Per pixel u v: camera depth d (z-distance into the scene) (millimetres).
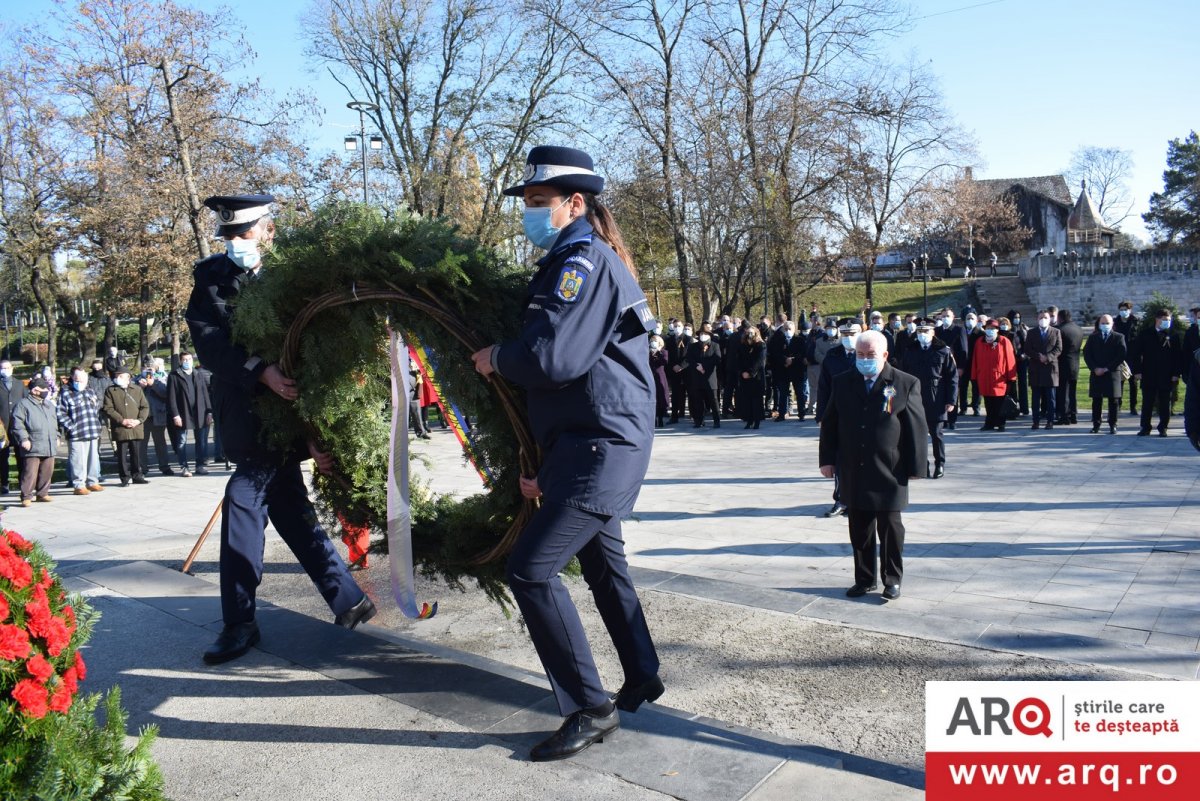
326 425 4219
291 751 3240
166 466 13477
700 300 34938
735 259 26500
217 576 6156
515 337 3482
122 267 24516
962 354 15930
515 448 3564
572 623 3141
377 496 4367
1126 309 14930
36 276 32969
